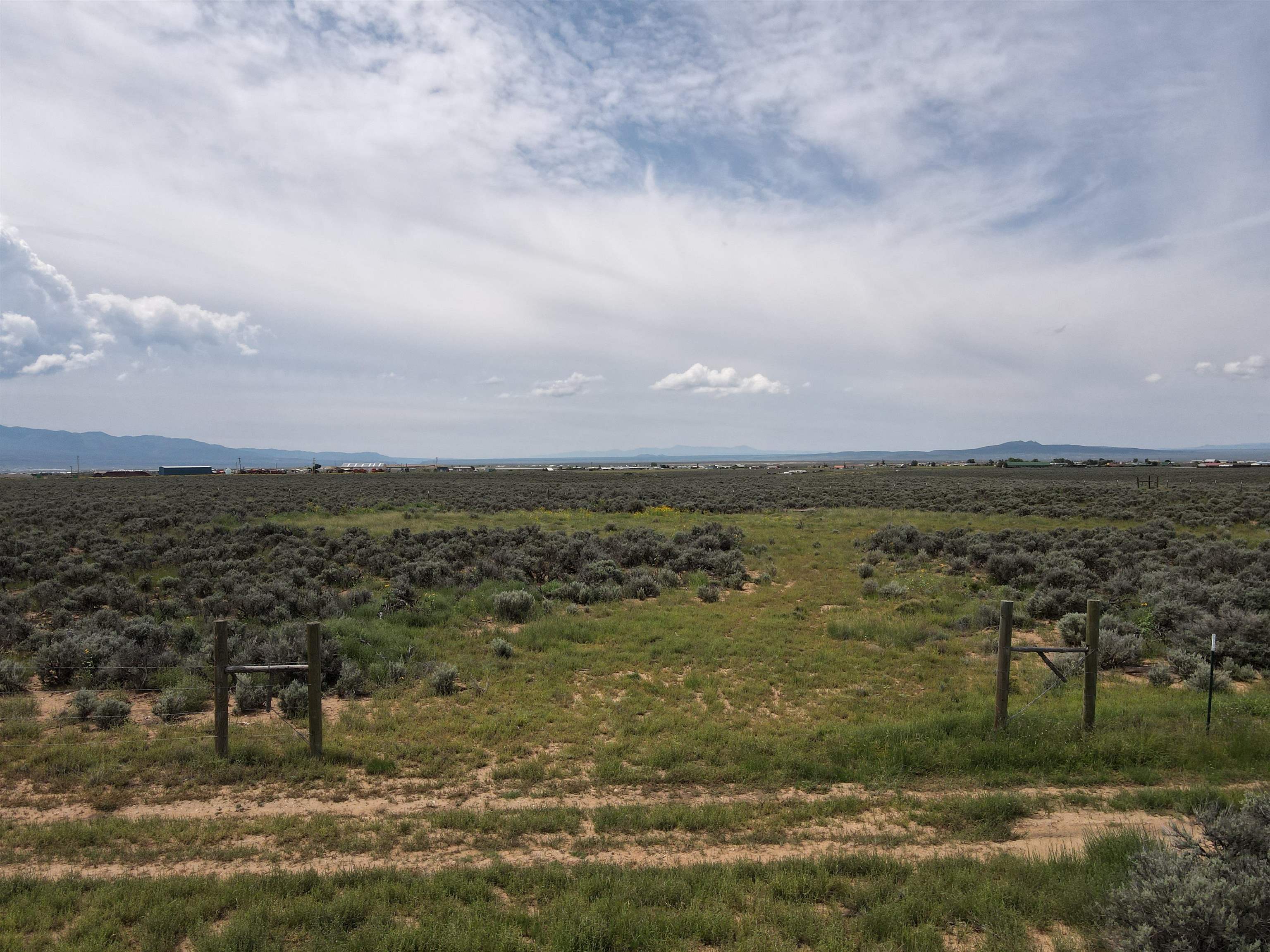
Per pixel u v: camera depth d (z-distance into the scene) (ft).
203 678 42.70
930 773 30.71
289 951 17.71
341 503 193.57
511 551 91.71
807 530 131.13
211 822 25.76
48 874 21.95
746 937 18.20
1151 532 110.63
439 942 17.66
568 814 26.43
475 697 41.83
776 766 31.35
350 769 31.19
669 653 51.96
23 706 37.86
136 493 233.35
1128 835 22.48
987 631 58.90
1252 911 15.70
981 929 19.07
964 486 270.46
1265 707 36.99
